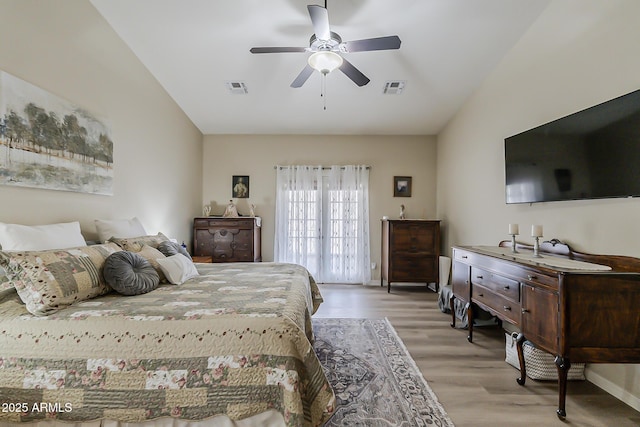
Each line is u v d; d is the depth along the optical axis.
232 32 2.82
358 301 4.13
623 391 1.92
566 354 1.69
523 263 2.04
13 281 1.44
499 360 2.46
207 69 3.40
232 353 1.32
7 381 1.29
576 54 2.27
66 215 2.26
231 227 4.54
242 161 5.20
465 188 4.08
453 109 4.29
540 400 1.93
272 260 5.18
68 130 2.24
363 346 2.68
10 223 1.83
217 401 1.29
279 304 1.63
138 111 3.18
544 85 2.59
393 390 2.01
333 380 2.12
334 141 5.21
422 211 5.20
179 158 4.22
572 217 2.29
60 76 2.19
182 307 1.56
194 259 3.91
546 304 1.82
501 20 2.65
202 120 4.65
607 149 1.93
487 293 2.51
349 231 5.14
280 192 5.13
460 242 4.23
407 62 3.25
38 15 2.01
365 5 2.47
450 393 1.99
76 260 1.67
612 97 1.99
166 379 1.29
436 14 2.58
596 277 1.68
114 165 2.79
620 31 1.93
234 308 1.54
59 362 1.30
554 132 2.36
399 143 5.21
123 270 1.80
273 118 4.60
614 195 1.88
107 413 1.28
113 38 2.76
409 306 3.91
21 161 1.88
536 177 2.54
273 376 1.30
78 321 1.37
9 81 1.81
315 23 2.05
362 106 4.23
